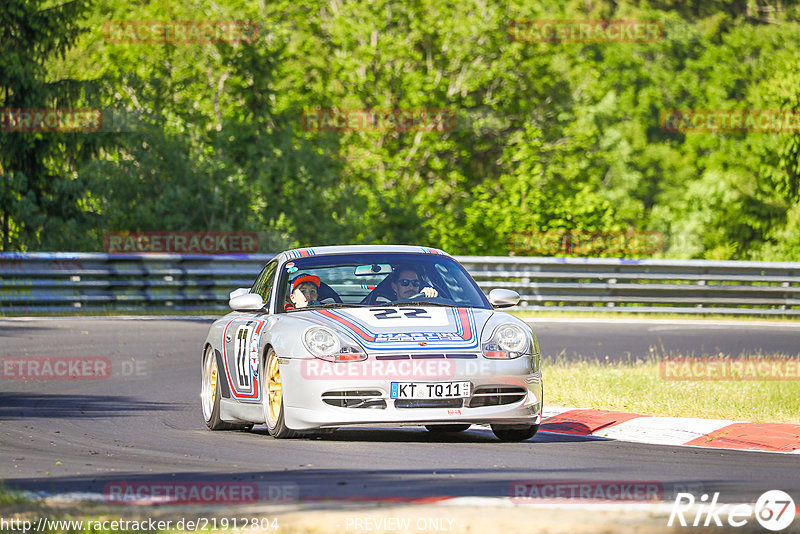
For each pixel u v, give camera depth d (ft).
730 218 553.23
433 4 503.61
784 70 525.34
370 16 500.33
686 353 194.49
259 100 437.58
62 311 256.73
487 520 62.44
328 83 517.14
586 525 61.16
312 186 393.50
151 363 175.11
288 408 98.63
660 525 61.52
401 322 100.68
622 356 188.44
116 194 360.28
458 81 510.17
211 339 119.65
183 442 102.73
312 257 113.09
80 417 122.83
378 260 112.57
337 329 98.89
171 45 444.96
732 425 110.83
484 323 102.22
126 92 378.32
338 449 95.45
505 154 473.26
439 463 87.35
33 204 346.13
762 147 534.78
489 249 403.75
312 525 61.11
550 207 396.16
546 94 528.63
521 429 102.83
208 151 388.98
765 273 285.43
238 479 79.00
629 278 283.79
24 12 353.10
